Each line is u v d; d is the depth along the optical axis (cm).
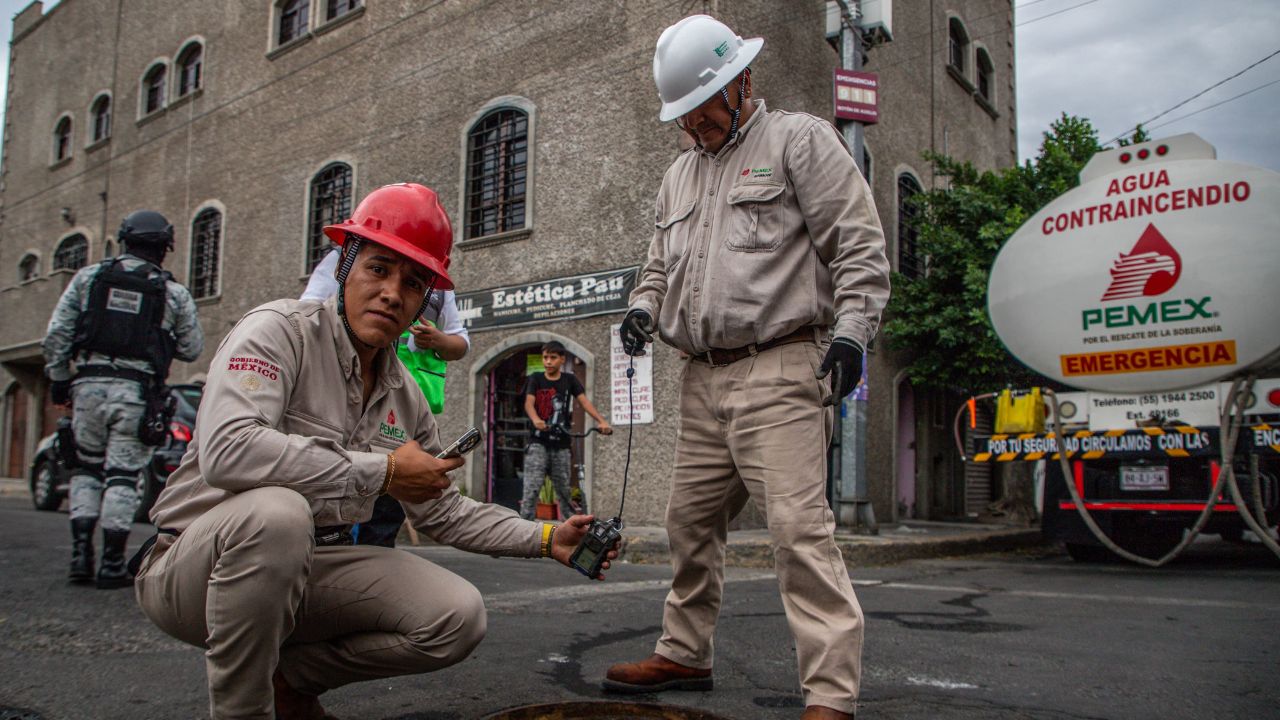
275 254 1304
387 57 1171
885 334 1065
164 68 1598
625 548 677
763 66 902
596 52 946
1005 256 585
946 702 249
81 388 420
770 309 216
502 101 1022
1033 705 246
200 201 1462
